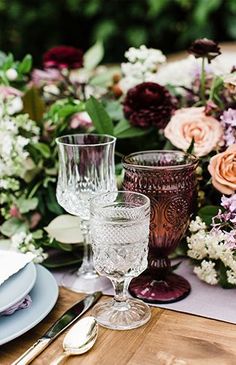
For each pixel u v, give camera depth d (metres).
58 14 3.50
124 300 0.78
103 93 1.25
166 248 0.84
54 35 3.54
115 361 0.69
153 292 0.83
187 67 1.16
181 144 0.97
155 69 1.18
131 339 0.72
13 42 3.59
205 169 0.97
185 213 0.83
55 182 1.03
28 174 1.01
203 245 0.86
